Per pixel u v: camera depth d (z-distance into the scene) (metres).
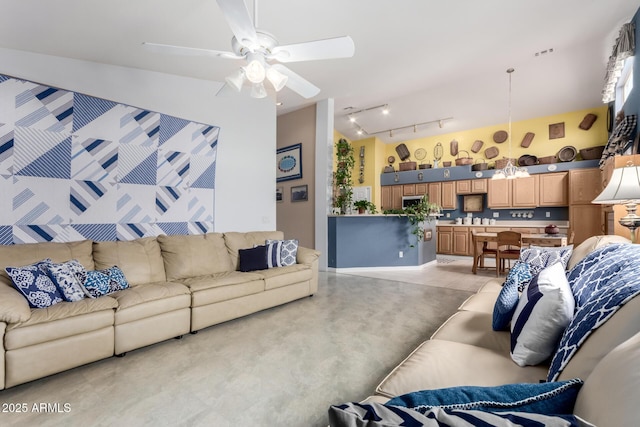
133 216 3.30
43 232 2.78
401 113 6.39
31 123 2.72
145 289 2.46
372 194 8.18
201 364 2.13
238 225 4.26
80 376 1.98
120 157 3.21
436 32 3.27
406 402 0.72
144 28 2.72
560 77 4.76
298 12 2.81
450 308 3.37
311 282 3.78
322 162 5.64
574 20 3.20
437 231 7.68
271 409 1.66
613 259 1.43
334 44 2.03
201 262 3.28
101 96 3.16
